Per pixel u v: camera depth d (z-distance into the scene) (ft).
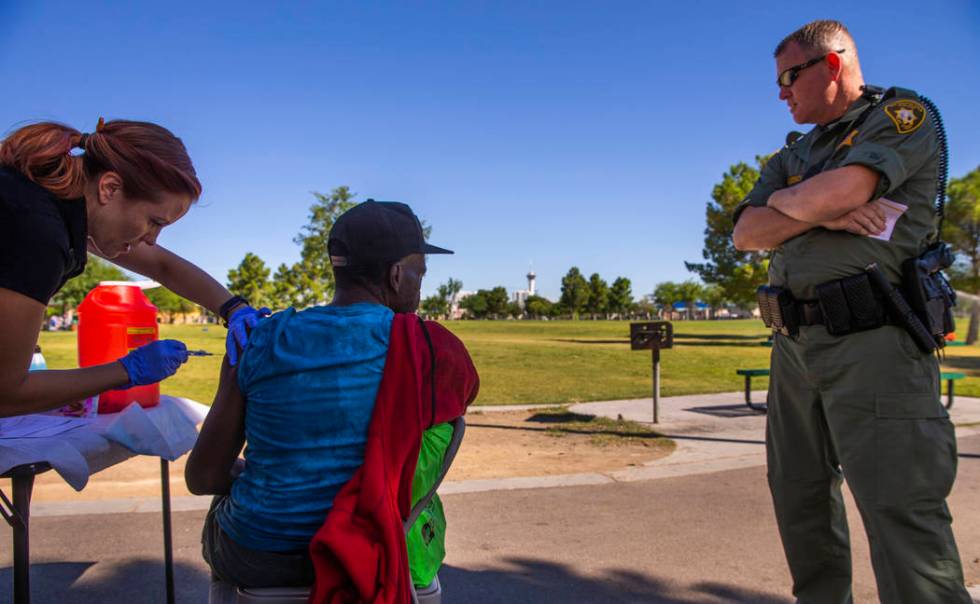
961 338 81.41
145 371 5.50
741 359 66.59
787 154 8.77
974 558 12.10
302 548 5.07
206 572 11.41
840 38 7.97
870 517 7.43
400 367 5.09
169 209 5.46
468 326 215.10
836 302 7.43
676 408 30.63
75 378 5.28
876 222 7.29
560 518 14.42
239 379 5.26
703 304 426.10
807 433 8.34
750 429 25.00
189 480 5.52
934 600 7.12
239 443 5.47
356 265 5.52
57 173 4.93
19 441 5.83
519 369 55.62
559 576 11.44
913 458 7.18
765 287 8.45
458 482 17.21
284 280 159.84
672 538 13.23
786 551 8.76
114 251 5.59
